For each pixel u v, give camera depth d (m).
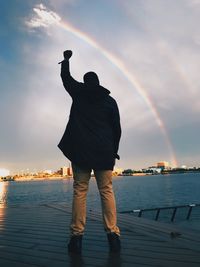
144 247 3.31
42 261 2.91
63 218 6.25
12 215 6.98
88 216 6.15
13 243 3.78
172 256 2.92
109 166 3.31
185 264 2.65
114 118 3.49
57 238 4.06
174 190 118.31
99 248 3.36
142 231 4.23
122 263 2.75
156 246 3.35
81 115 3.40
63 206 8.55
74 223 3.28
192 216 20.58
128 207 52.78
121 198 79.25
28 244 3.71
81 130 3.33
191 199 70.81
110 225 3.27
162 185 188.38
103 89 3.40
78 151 3.29
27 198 99.19
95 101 3.40
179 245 3.38
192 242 3.53
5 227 5.11
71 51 3.57
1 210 8.19
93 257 2.99
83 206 3.31
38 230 4.74
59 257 3.04
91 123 3.36
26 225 5.31
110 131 3.44
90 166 3.25
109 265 2.70
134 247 3.33
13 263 2.86
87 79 3.53
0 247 3.55
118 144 3.58
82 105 3.41
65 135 3.44
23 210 8.08
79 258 2.97
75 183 3.38
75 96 3.47
